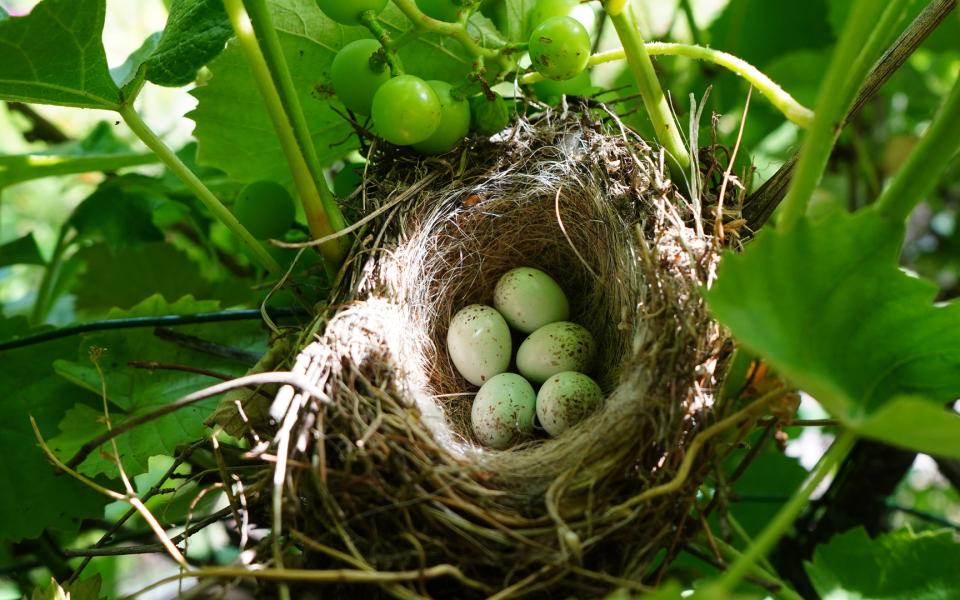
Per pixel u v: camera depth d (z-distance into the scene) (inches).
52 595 11.6
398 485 11.0
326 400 11.0
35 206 19.1
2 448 12.6
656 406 11.0
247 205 12.6
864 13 9.6
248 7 11.2
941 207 18.3
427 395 12.6
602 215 12.7
